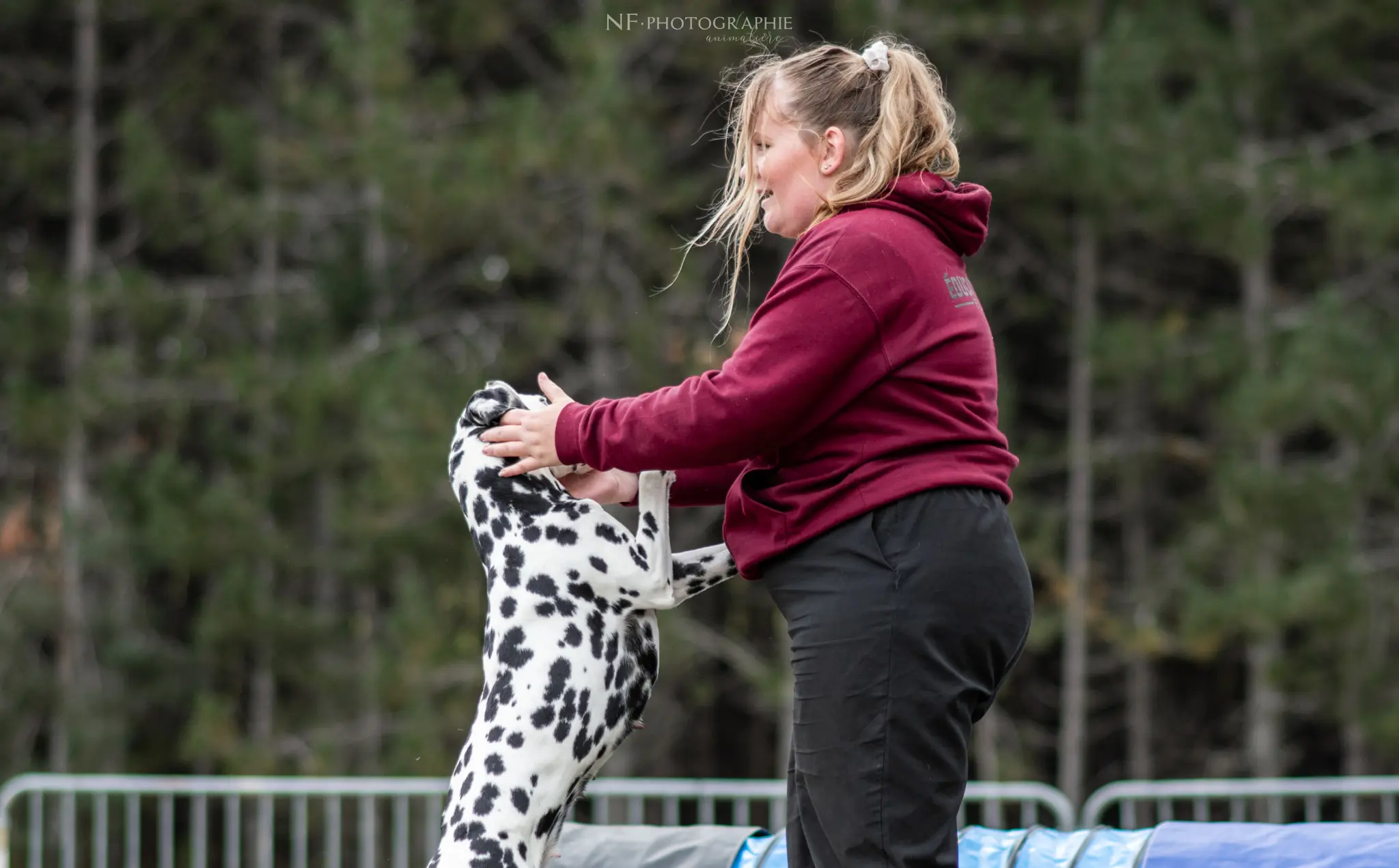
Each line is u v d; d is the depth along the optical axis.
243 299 18.31
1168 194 15.33
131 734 16.94
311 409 15.66
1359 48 17.09
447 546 15.33
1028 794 6.98
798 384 2.81
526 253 16.08
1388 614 16.09
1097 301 18.44
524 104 15.28
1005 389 16.52
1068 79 17.62
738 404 2.83
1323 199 15.34
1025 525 16.02
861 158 3.02
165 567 16.78
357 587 17.75
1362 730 14.91
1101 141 15.28
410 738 13.78
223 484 16.08
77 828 15.67
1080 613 16.08
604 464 3.03
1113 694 20.02
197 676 17.09
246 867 15.99
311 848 15.77
